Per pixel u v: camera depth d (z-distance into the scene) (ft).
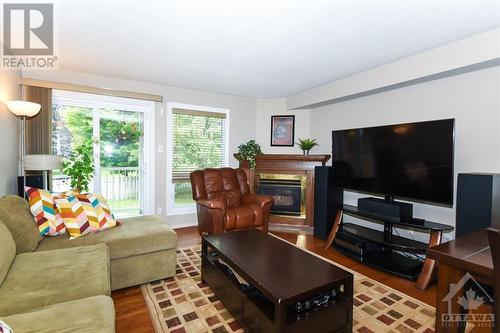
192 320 5.92
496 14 6.11
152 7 6.04
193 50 8.52
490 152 7.82
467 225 6.93
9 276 4.75
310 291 4.70
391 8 5.96
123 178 12.83
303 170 13.47
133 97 11.99
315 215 12.21
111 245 6.76
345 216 12.47
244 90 13.67
